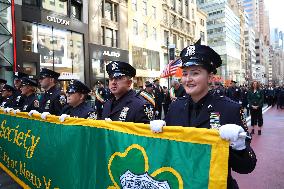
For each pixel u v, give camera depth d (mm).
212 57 2141
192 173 1957
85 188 2865
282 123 12984
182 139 2033
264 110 21406
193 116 2223
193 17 49625
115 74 3242
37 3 19641
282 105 22812
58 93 4867
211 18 78188
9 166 4844
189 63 2117
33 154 3951
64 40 21703
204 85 2168
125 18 29047
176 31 41875
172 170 2068
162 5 37594
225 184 1813
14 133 4617
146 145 2258
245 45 108500
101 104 11906
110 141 2582
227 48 76688
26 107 5566
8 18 17859
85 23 23672
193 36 48844
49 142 3545
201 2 80062
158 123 2166
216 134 1871
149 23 33906
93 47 24328
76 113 4047
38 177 3809
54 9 21016
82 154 2932
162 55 36781
